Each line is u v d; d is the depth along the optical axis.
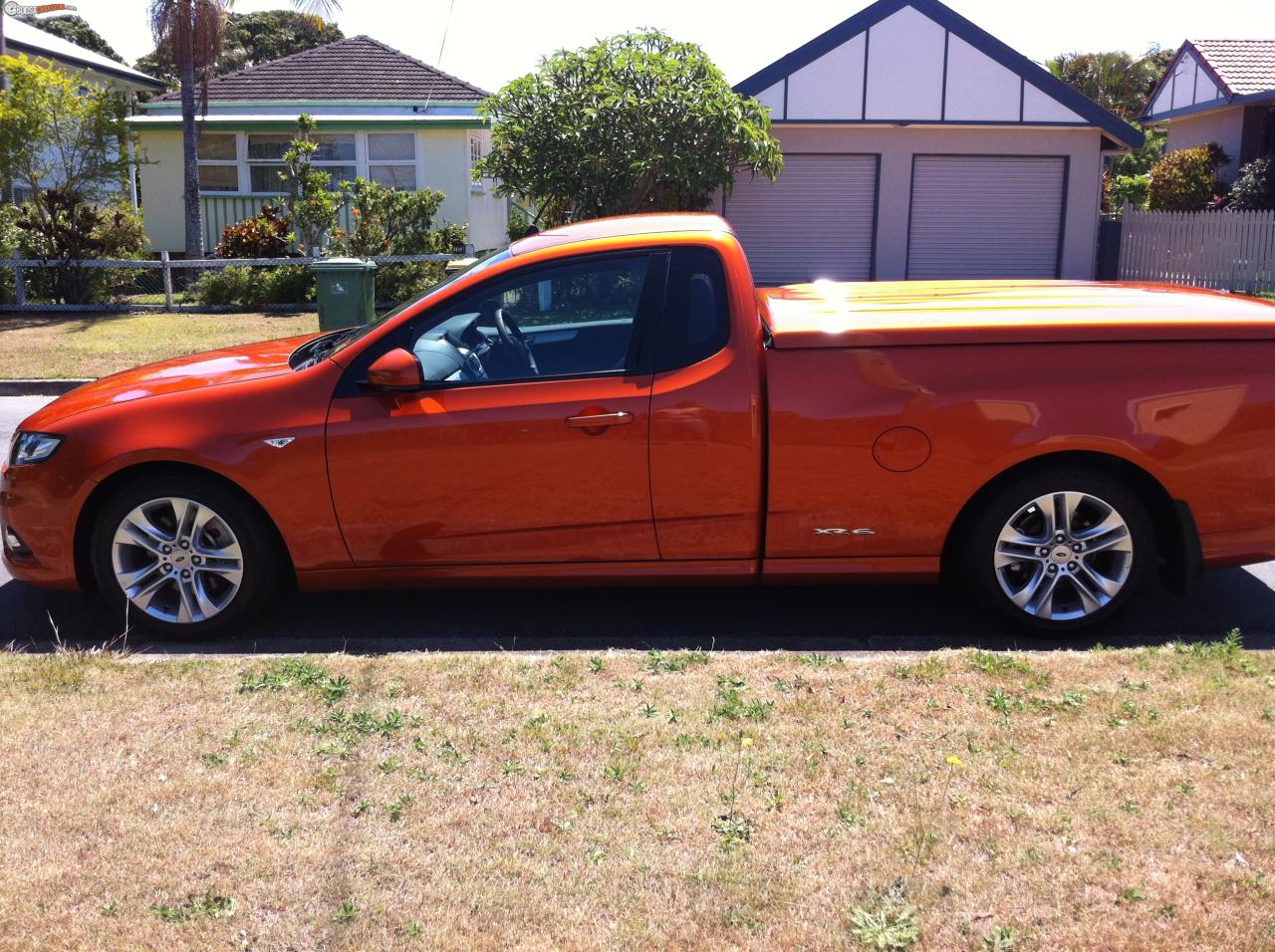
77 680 3.96
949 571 5.06
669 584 4.68
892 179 18.83
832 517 4.51
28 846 2.92
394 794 3.16
